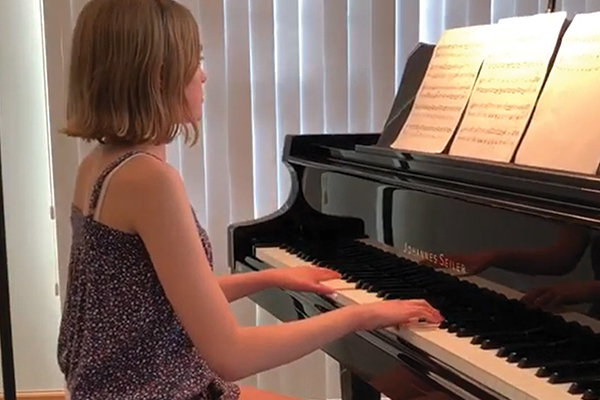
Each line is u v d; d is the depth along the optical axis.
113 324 1.24
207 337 1.19
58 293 2.76
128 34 1.21
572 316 1.17
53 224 2.83
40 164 2.80
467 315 1.33
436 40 2.76
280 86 2.73
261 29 2.68
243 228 1.97
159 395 1.24
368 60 2.74
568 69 1.50
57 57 2.62
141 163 1.21
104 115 1.22
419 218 1.54
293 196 1.99
